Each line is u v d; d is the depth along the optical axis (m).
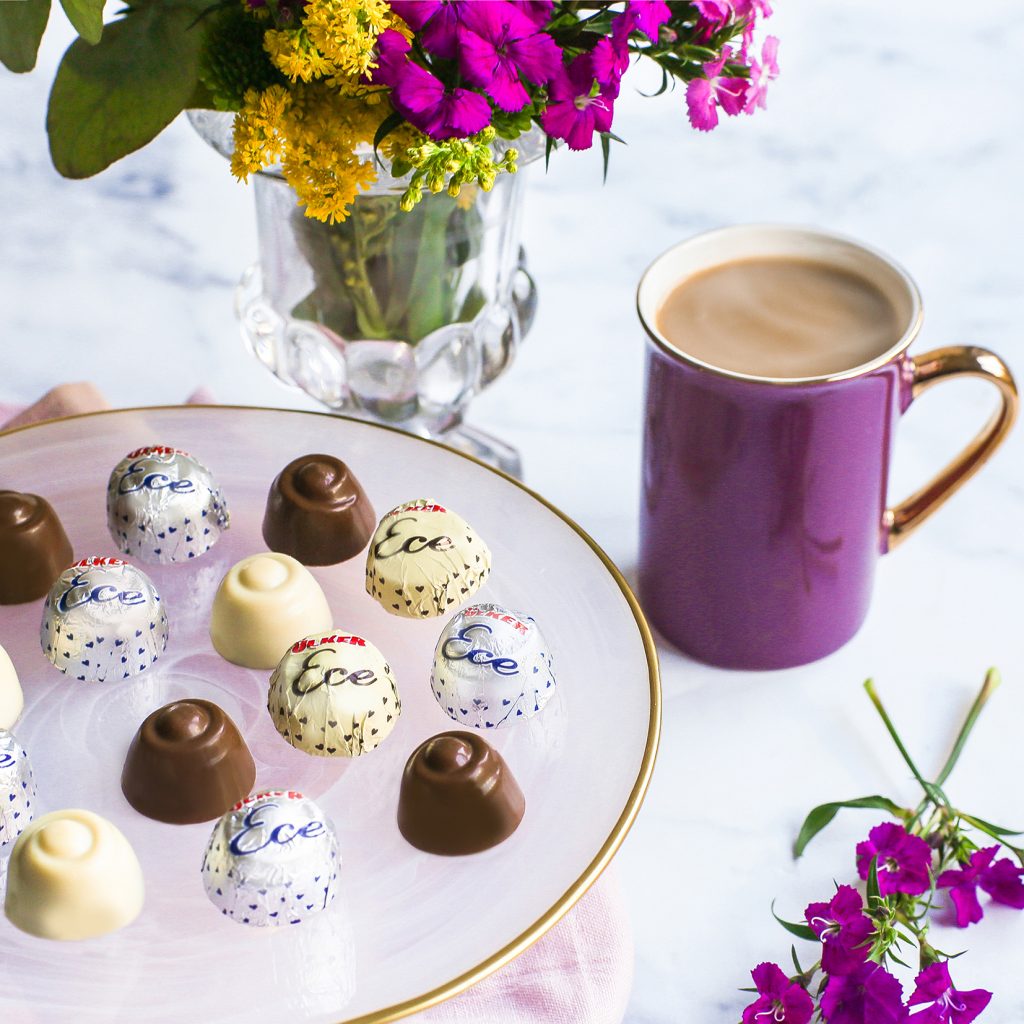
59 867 0.61
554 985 0.66
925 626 0.77
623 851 0.70
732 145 0.95
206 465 0.73
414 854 0.64
